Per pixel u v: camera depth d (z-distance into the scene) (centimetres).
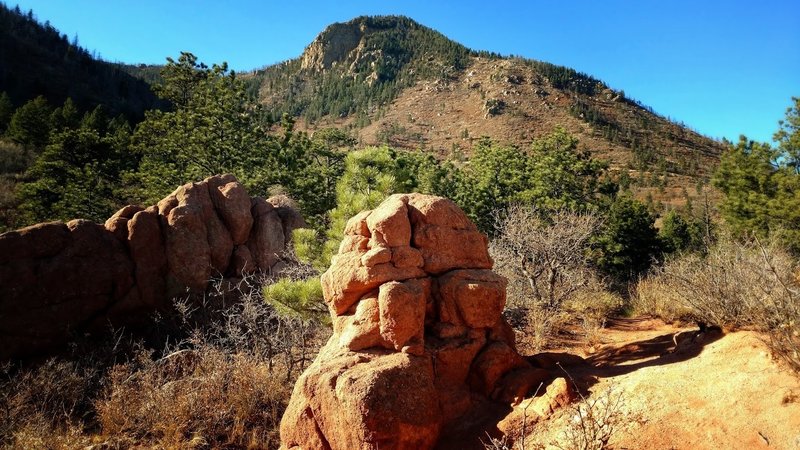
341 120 18575
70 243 1115
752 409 425
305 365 950
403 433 482
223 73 2898
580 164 2731
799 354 447
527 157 3195
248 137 2692
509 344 660
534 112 15838
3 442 724
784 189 2045
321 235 1420
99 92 8844
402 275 602
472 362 598
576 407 497
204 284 1261
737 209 2238
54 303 1059
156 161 2728
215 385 819
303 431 536
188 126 2620
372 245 628
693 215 4897
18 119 4334
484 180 2997
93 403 818
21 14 12012
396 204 648
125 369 938
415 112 17925
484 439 500
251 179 2391
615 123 15062
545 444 463
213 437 712
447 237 645
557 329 1062
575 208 2466
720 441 406
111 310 1143
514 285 1263
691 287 673
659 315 1087
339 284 612
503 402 555
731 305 606
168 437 707
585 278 1359
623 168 10769
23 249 1049
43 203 2734
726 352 524
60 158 2931
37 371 945
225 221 1367
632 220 2675
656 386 495
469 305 603
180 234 1247
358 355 546
